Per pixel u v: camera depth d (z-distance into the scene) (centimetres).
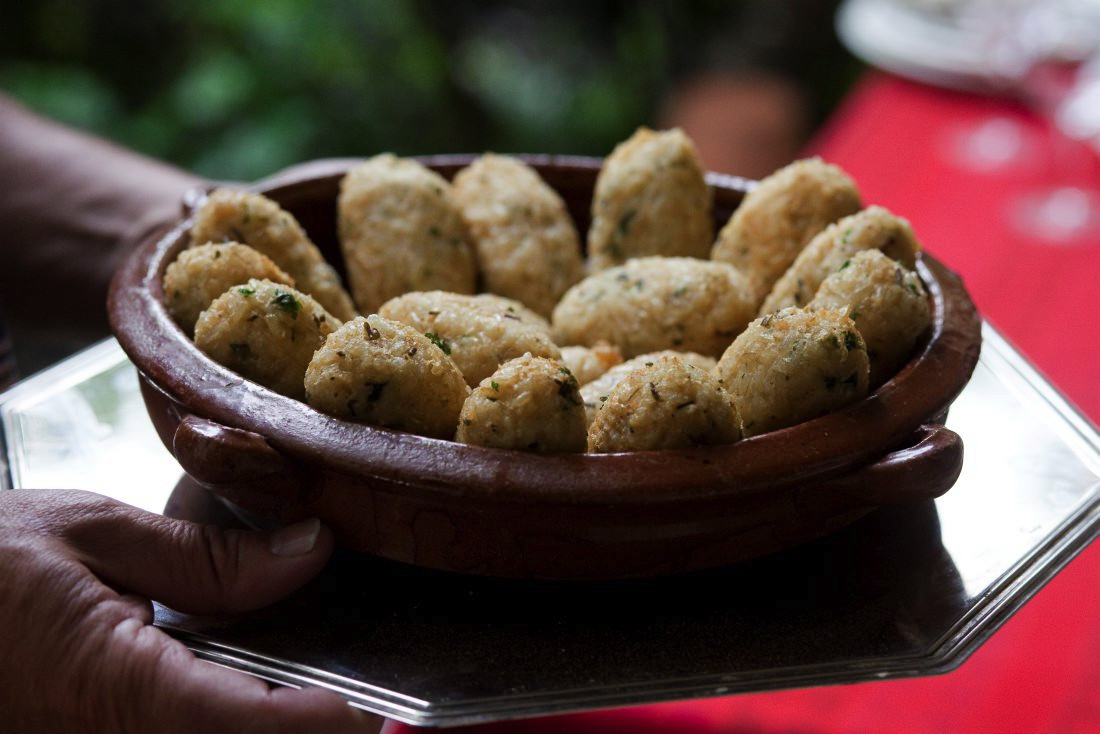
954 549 46
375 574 44
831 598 43
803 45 208
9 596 41
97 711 41
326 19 147
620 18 182
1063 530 46
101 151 83
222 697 40
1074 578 57
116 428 51
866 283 48
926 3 115
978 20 112
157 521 43
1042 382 54
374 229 57
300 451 40
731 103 198
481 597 43
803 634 42
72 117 136
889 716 52
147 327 46
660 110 192
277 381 46
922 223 90
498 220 59
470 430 41
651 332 53
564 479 39
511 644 41
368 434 40
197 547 42
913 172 98
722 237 58
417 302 49
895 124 106
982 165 98
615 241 59
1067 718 51
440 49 157
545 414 41
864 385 44
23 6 144
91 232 76
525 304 58
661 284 53
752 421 44
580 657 41
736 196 62
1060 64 98
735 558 43
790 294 52
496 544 41
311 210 60
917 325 47
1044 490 49
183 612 43
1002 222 90
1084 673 53
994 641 54
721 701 54
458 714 39
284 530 42
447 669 40
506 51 174
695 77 207
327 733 41
